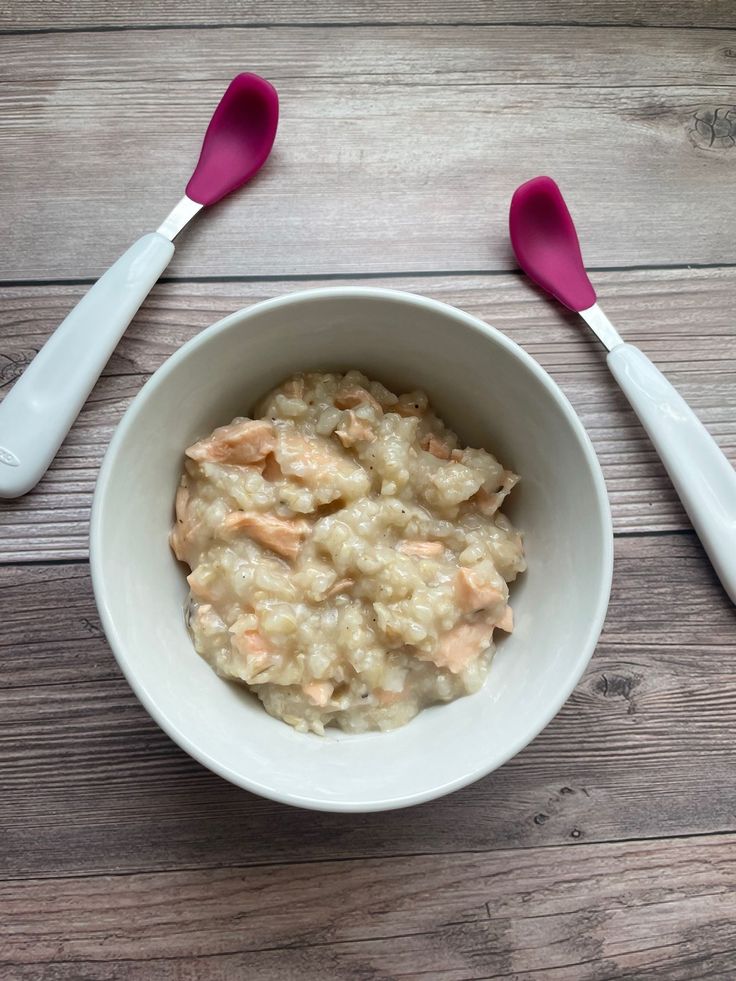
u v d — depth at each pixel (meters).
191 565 0.23
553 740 0.26
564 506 0.23
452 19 0.27
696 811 0.26
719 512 0.25
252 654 0.21
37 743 0.25
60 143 0.26
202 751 0.20
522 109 0.27
